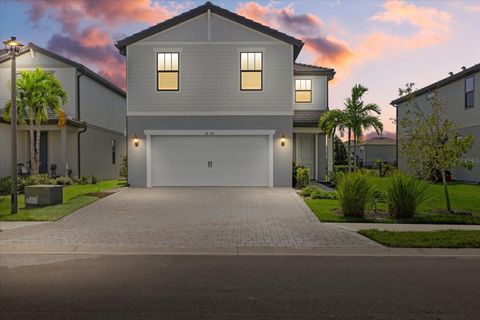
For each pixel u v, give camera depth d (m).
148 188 17.55
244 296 5.20
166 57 17.97
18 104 18.05
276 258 7.23
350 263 6.88
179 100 17.91
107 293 5.31
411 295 5.26
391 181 11.48
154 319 4.46
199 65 17.92
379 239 8.30
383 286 5.62
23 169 19.89
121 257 7.25
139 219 10.76
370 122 18.22
